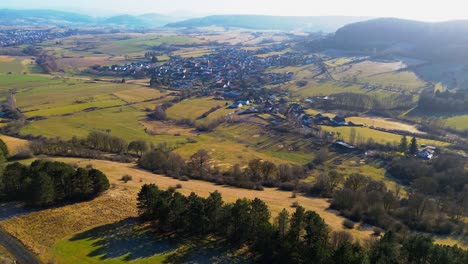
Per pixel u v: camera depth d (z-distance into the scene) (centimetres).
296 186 14825
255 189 14425
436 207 12481
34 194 10600
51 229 9694
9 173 11256
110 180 13175
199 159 17825
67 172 11356
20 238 9238
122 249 9031
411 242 8300
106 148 18412
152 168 15662
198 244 9331
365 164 19175
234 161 18812
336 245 8712
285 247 8469
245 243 9425
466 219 12138
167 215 9694
